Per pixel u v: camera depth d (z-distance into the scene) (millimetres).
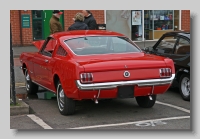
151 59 6855
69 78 6484
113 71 6375
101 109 7691
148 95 6887
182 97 8430
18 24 17281
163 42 9422
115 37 7613
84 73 6238
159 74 6695
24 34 17438
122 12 19266
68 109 6992
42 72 8047
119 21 19297
